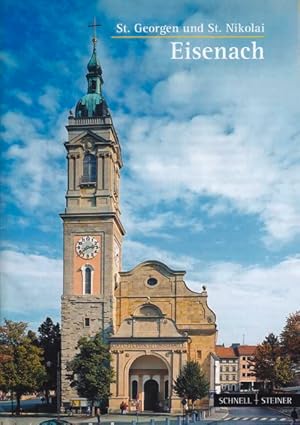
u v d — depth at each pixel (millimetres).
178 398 90750
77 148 101188
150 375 96125
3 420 72000
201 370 91125
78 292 97750
